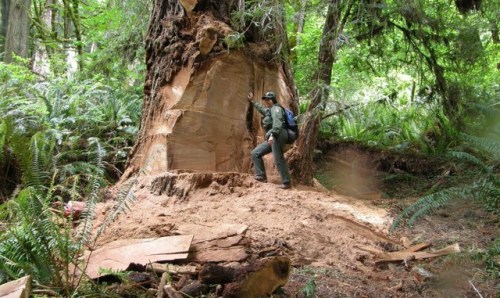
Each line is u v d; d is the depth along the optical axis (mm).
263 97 6676
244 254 3887
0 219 4438
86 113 8195
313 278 3824
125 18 9992
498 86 10516
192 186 5973
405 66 9438
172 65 6953
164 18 7199
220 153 6828
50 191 3771
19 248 3389
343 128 10258
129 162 7059
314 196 6277
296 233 4754
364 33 7762
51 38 16906
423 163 8836
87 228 3637
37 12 17797
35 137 6191
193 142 6633
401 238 5148
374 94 10523
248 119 7199
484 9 8141
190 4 6984
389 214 6035
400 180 8633
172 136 6512
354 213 5797
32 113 7695
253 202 5617
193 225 4734
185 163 6543
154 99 7012
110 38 10312
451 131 8953
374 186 8500
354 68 8609
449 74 8875
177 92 6812
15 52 13516
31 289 3105
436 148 9180
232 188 6094
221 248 4043
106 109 8695
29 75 10297
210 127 6785
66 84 9258
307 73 7609
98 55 10586
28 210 3527
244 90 7133
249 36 7465
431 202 4391
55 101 8117
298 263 4133
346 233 4992
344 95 8344
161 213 5297
